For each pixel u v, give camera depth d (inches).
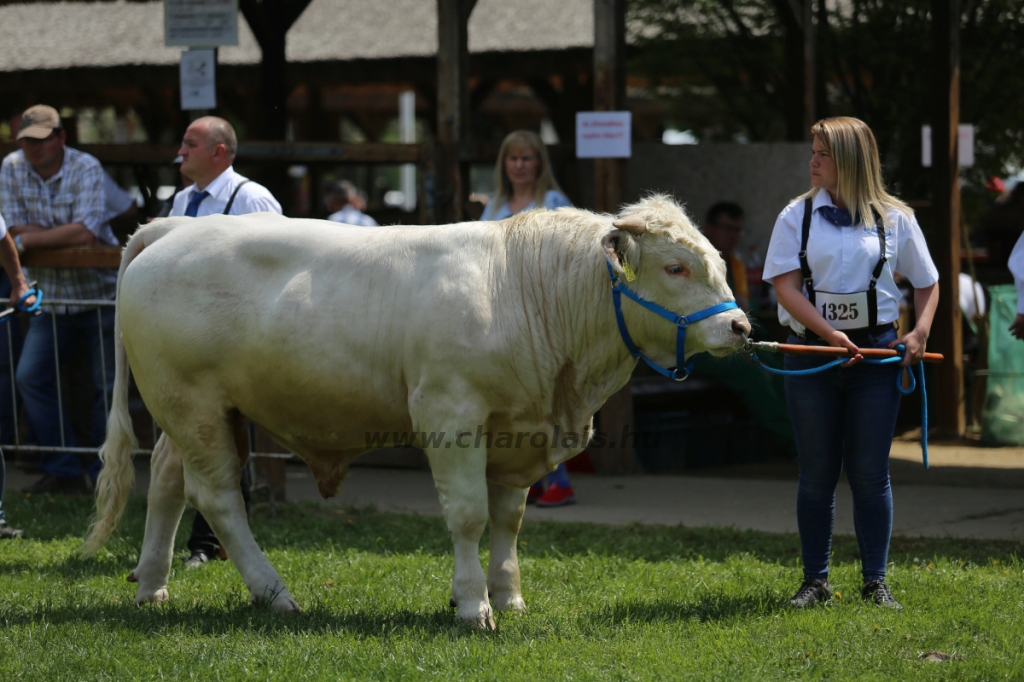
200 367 313.9
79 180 494.3
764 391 615.5
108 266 483.2
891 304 317.1
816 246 314.5
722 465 622.5
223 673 261.6
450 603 318.3
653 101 1176.8
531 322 300.0
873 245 312.3
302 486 553.0
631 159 651.5
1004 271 917.2
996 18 819.4
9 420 517.0
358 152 570.3
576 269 301.9
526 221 309.6
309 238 312.8
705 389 619.8
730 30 876.6
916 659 270.5
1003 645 280.1
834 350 303.0
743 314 295.0
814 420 320.2
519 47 915.4
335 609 324.5
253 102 975.0
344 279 306.7
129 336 322.7
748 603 324.5
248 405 318.7
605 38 551.5
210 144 385.1
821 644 282.5
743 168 639.1
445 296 296.8
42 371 494.3
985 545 404.8
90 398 527.5
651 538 422.9
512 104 1370.6
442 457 298.7
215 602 333.7
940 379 661.3
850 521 456.8
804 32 624.7
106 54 978.7
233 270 312.8
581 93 1017.5
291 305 305.9
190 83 533.3
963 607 313.4
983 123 853.2
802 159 626.2
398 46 954.7
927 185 850.8
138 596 334.3
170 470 337.1
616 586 352.2
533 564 383.2
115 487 335.3
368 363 304.7
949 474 557.3
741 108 903.1
